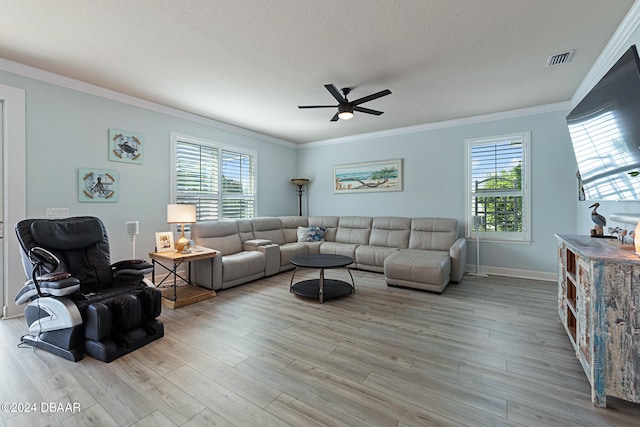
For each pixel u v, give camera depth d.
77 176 3.23
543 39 2.39
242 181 5.35
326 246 5.23
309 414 1.51
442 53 2.62
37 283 2.11
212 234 4.21
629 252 1.69
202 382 1.79
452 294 3.53
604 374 1.55
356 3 1.96
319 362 2.02
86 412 1.52
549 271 4.12
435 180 4.96
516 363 1.99
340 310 3.02
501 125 4.39
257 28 2.25
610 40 2.40
